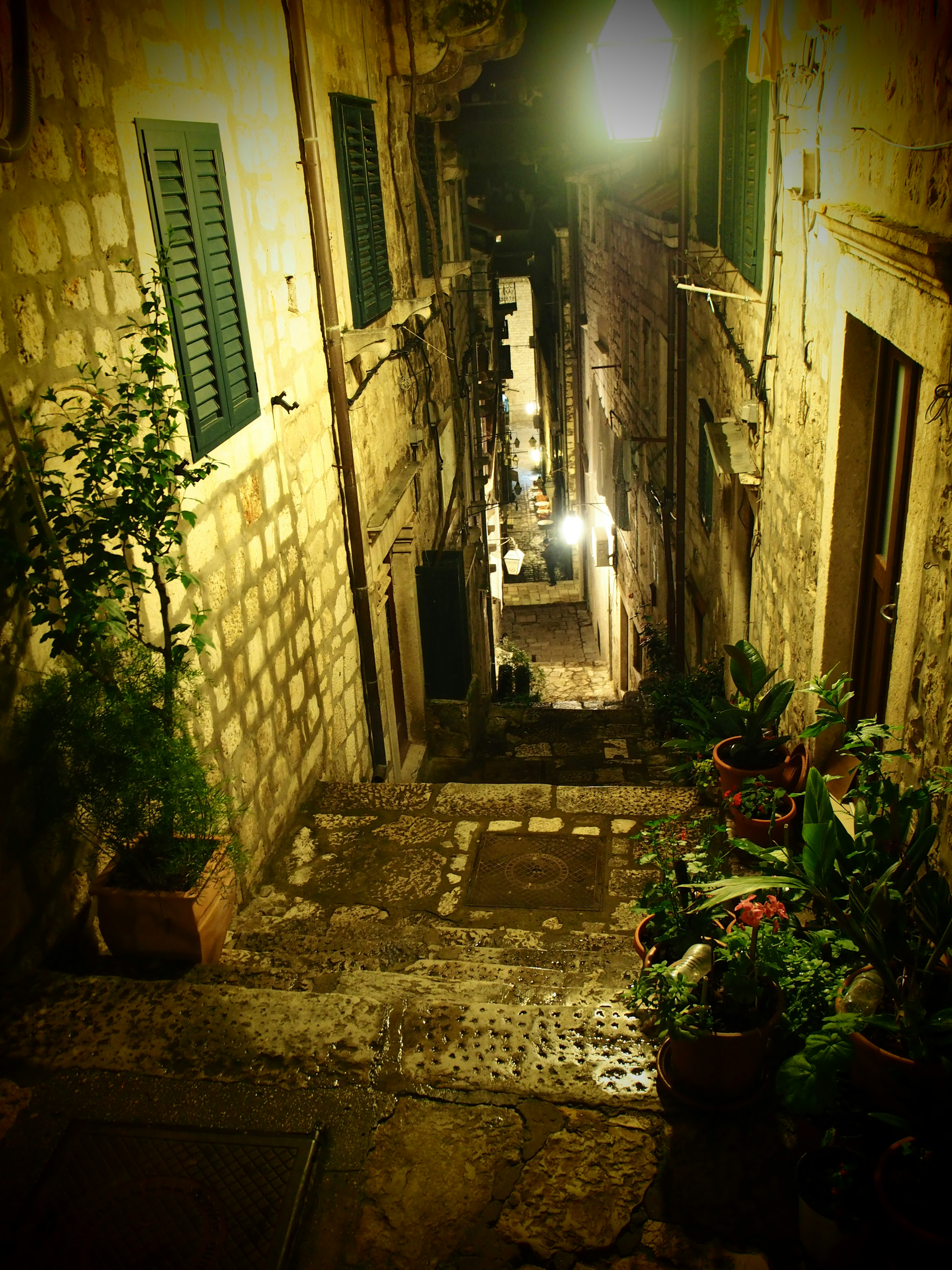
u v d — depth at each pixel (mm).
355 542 6711
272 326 5383
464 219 13812
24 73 2963
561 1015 3336
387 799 5910
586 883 5047
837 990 2908
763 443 5941
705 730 5250
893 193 3352
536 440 32250
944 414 2953
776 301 5398
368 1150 2854
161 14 4062
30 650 3281
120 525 3223
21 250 3129
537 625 21391
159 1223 2650
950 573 2949
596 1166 2762
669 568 10203
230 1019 3340
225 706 4695
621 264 12930
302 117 5797
